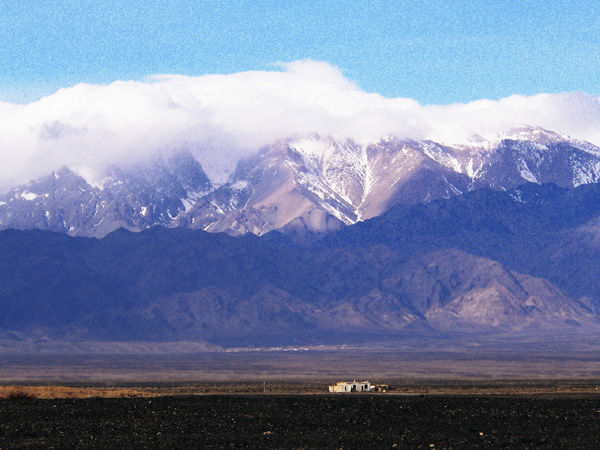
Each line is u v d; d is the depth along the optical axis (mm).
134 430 181875
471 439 172125
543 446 165625
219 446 162500
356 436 175000
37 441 167625
